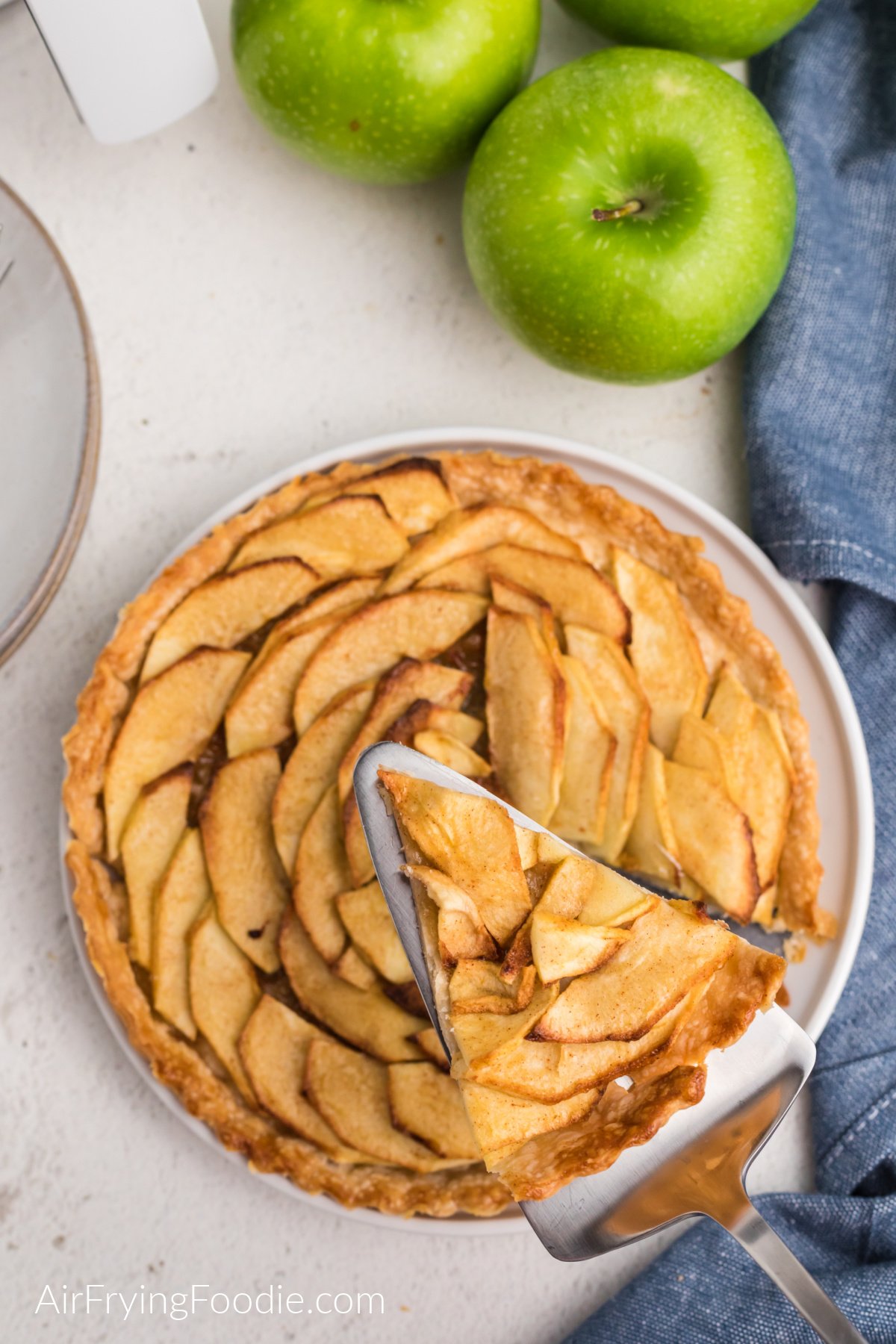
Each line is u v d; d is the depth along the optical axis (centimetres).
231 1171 60
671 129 55
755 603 60
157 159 63
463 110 57
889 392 61
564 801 56
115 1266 60
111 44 57
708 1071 51
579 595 57
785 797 58
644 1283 59
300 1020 56
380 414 62
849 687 61
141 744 57
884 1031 60
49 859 60
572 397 62
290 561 57
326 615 57
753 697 59
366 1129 56
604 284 56
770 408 61
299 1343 59
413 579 57
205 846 56
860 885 58
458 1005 50
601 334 57
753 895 56
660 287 56
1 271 60
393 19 55
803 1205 59
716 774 57
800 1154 60
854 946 58
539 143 56
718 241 56
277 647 57
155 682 57
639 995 50
